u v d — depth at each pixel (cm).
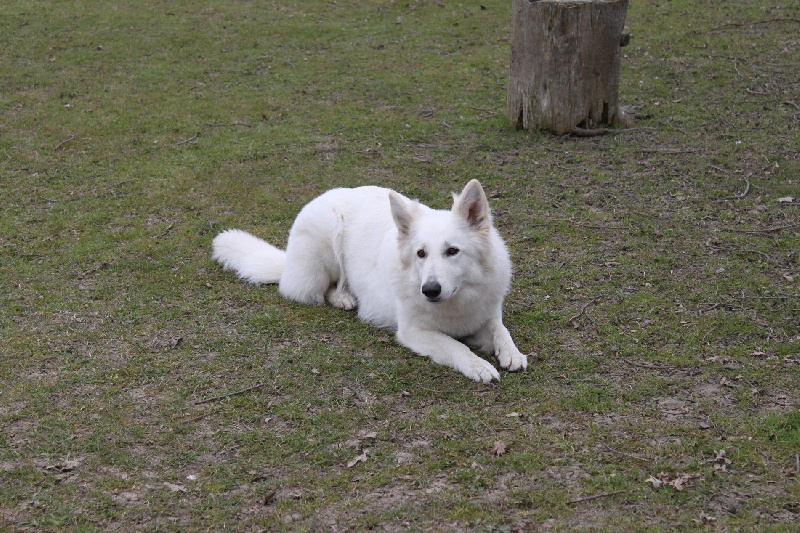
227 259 874
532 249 905
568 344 711
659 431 575
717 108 1342
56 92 1488
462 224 673
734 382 639
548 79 1234
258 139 1277
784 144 1177
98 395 640
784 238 899
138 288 838
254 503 514
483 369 653
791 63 1544
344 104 1426
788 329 719
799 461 533
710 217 965
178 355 704
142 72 1596
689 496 505
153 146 1255
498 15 1934
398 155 1203
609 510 496
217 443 578
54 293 825
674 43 1695
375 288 759
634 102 1389
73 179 1136
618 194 1042
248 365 685
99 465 553
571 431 580
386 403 625
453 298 685
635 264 857
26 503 514
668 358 678
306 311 798
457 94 1464
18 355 701
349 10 1983
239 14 1958
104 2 2034
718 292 792
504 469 539
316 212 807
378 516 497
